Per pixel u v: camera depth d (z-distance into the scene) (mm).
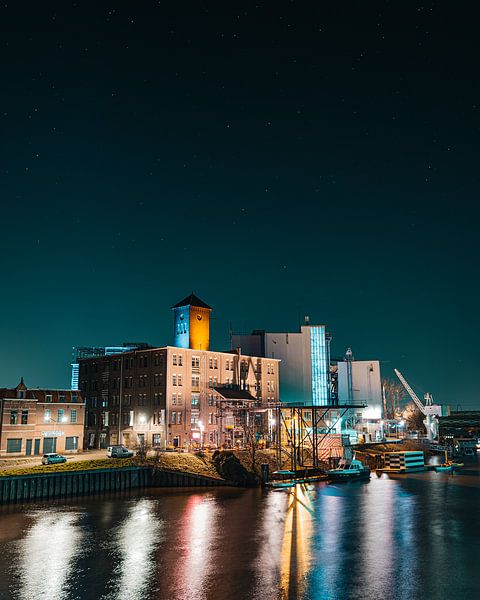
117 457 83938
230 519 56188
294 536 48906
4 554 42781
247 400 108562
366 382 151000
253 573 38312
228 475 83188
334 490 78312
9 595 34188
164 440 99562
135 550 44031
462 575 37938
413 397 171375
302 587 35531
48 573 38312
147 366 106188
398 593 34500
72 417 92312
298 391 135750
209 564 40406
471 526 53469
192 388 105875
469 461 134375
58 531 50250
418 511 61438
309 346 138875
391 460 106062
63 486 69625
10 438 84000
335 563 40750
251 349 137125
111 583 36281
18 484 65562
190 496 71000
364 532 50688
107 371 114750
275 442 102500
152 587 35500
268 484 79812
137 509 61250
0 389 86625
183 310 116875
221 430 106500
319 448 105812
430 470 108938
